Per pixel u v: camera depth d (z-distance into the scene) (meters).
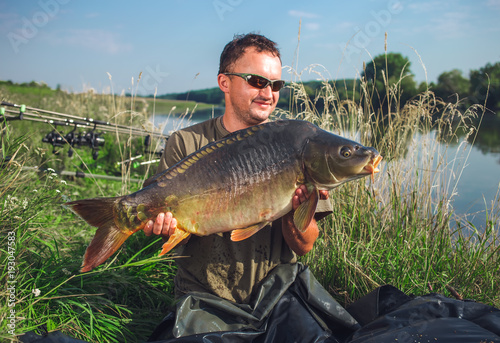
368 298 2.80
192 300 2.49
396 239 3.97
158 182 2.34
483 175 7.92
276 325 2.51
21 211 3.34
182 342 2.21
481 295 3.52
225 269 2.62
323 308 2.61
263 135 2.35
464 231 4.41
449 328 2.31
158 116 9.16
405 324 2.43
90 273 3.15
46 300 2.82
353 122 4.73
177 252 2.72
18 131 6.81
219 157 2.33
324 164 2.24
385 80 4.77
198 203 2.31
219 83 2.83
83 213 2.28
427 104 4.81
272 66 2.67
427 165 4.56
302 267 2.78
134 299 3.41
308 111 4.73
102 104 13.02
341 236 3.77
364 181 4.38
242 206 2.31
